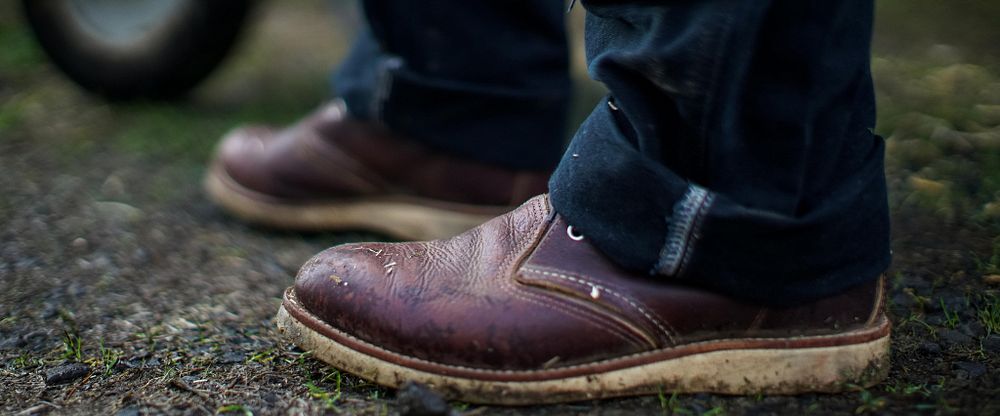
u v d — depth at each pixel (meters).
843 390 1.28
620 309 1.26
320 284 1.30
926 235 1.55
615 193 1.25
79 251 1.56
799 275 1.25
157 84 2.14
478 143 1.56
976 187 1.65
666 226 1.24
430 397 1.24
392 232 1.61
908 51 2.50
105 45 2.12
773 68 1.22
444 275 1.28
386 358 1.28
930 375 1.31
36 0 2.15
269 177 1.62
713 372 1.28
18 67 2.46
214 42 2.08
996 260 1.48
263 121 2.14
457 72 1.54
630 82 1.24
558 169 1.29
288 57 2.74
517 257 1.28
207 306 1.45
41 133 2.02
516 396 1.27
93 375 1.33
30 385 1.32
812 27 1.21
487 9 1.53
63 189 1.72
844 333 1.28
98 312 1.43
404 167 1.58
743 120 1.23
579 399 1.27
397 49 1.56
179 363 1.34
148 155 1.90
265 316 1.43
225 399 1.29
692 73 1.22
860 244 1.26
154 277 1.51
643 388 1.27
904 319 1.39
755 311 1.27
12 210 1.66
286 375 1.32
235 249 1.58
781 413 1.26
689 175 1.25
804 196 1.25
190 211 1.68
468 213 1.58
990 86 2.14
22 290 1.47
